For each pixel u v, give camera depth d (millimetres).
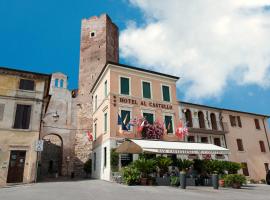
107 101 23734
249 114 35875
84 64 44094
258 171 32812
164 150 18984
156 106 25438
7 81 21062
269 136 36688
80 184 17703
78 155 37656
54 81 40438
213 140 30734
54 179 25578
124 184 17281
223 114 33125
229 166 21062
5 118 19922
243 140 33406
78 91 42125
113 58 45750
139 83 25484
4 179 18391
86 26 47188
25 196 11195
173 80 27859
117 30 50062
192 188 16156
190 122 29906
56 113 37375
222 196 12398
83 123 39500
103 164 23156
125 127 22594
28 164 19578
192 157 26062
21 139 19906
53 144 43969
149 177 17469
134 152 19172
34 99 21453
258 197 12500
